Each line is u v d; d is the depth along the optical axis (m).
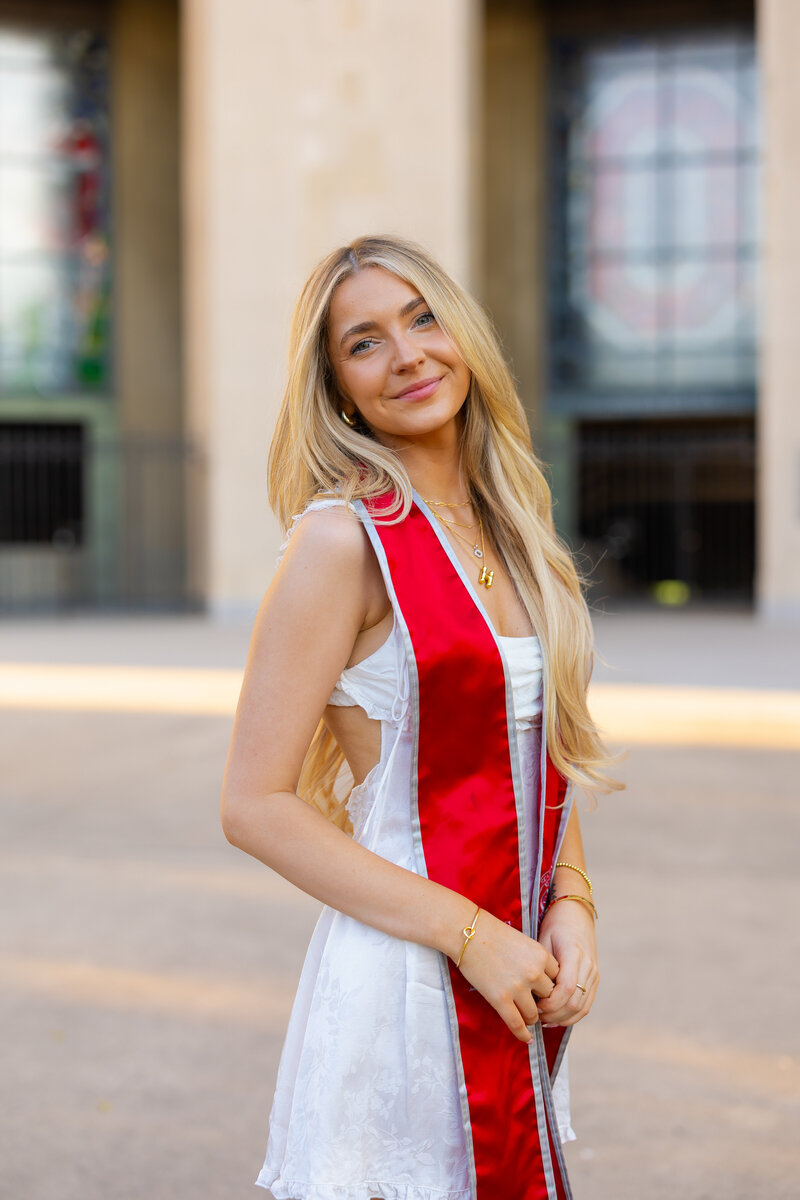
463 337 1.61
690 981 3.82
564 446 22.17
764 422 17.36
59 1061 3.29
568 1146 2.83
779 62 17.14
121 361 22.64
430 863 1.52
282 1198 1.53
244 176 17.69
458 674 1.50
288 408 1.66
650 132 21.81
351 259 1.61
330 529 1.51
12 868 5.19
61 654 13.55
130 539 22.59
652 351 21.91
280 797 1.49
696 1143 2.84
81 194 22.50
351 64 17.44
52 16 22.20
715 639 14.97
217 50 17.61
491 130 22.28
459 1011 1.51
